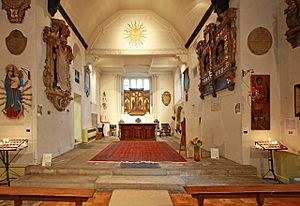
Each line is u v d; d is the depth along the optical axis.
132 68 18.75
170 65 17.14
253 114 6.65
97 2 10.96
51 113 7.95
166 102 19.61
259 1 6.79
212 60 8.71
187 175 6.34
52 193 3.80
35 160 6.79
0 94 6.86
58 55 8.17
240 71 6.75
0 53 6.91
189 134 12.90
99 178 5.91
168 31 13.33
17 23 6.95
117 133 18.94
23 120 6.84
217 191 3.80
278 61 6.72
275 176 6.09
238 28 6.88
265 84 6.69
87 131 12.81
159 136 17.95
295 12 5.88
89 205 4.74
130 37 13.32
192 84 12.28
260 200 3.75
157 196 4.71
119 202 4.40
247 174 6.40
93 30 12.99
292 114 6.25
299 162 5.52
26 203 4.87
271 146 6.18
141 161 7.33
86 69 13.38
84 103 13.08
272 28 6.77
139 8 13.09
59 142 8.71
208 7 9.18
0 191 3.86
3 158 6.24
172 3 11.27
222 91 8.12
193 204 4.76
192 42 12.01
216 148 8.06
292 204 4.71
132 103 19.70
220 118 8.31
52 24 8.08
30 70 6.90
